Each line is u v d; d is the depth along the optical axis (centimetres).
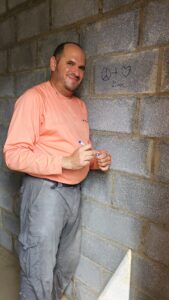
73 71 155
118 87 156
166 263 144
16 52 226
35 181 157
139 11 141
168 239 142
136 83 147
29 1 207
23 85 224
